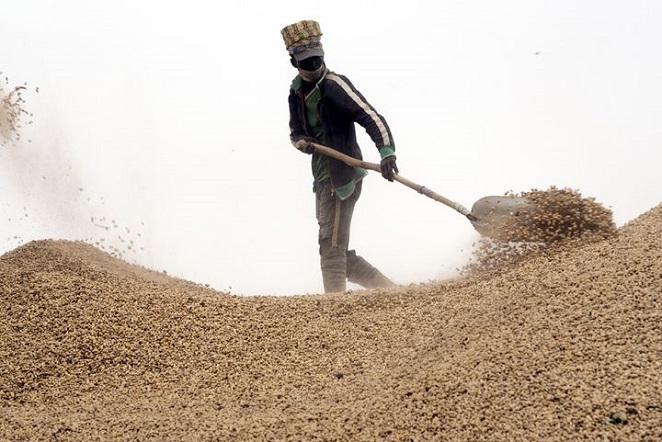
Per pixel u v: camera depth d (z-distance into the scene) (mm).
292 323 8312
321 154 10320
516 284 8078
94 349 7988
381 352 7625
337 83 9922
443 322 7793
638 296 7125
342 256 10227
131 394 7434
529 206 9039
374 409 6465
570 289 7539
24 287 8867
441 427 6082
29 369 7789
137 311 8492
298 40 9867
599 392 6035
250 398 7152
